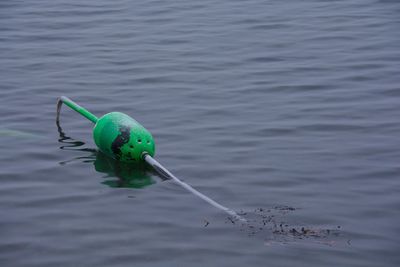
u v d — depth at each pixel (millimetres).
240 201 10250
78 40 18562
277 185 10727
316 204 10109
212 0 22016
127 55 17328
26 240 9227
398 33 18359
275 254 8805
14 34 19125
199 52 17422
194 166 11453
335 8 20766
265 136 12602
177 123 13258
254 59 16828
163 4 21656
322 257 8734
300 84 15164
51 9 21359
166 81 15547
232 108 13953
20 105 14266
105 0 22250
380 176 10961
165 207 10086
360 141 12305
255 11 20672
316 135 12602
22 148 12242
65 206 10164
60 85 15391
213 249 8922
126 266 8578
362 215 9773
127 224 9602
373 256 8758
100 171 11391
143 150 11625
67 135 12859
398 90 14656
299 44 17812
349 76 15555
